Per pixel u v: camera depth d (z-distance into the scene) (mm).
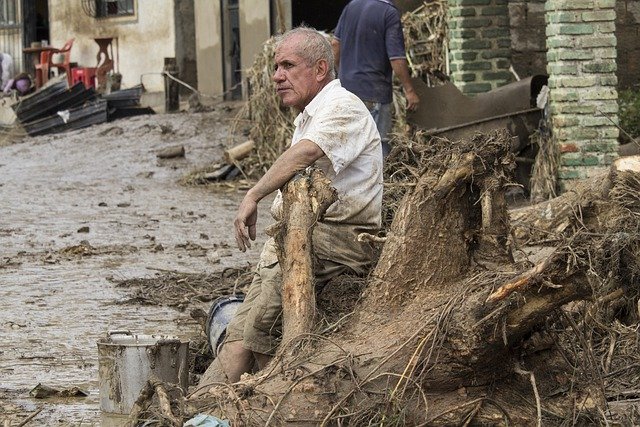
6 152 24703
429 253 6758
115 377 7367
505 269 6605
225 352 7543
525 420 6402
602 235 6633
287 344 6742
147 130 24531
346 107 7391
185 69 32781
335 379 6426
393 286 6777
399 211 6879
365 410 6352
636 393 7277
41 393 8141
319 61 7531
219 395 6438
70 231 15750
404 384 6391
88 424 7414
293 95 7535
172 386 6531
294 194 7164
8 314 10781
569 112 15203
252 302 7609
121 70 34500
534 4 19781
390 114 14938
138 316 10648
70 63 35531
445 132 15102
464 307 6301
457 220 6789
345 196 7488
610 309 8117
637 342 7887
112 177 21453
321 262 7508
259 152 20312
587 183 10078
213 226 15969
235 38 30422
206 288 11773
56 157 23578
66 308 11023
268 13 28641
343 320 6832
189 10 32688
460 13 18422
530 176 15672
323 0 32781
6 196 19500
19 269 13094
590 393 6594
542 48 19875
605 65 15227
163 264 13227
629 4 19750
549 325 6680
